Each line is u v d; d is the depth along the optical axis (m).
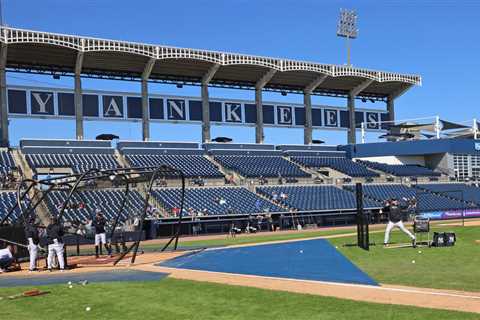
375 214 48.91
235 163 52.50
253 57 49.19
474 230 29.19
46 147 44.81
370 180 56.25
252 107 54.03
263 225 42.81
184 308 10.96
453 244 21.94
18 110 43.56
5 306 11.85
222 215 41.19
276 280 14.55
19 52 41.97
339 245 23.56
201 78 51.22
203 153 52.28
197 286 13.75
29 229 19.22
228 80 53.06
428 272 15.20
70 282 15.12
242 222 42.28
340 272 15.71
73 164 44.19
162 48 44.97
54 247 18.70
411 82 58.81
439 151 59.97
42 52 42.31
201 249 24.98
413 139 63.00
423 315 9.55
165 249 25.94
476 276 14.36
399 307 10.33
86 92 46.19
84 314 10.75
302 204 46.97
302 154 58.34
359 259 18.55
